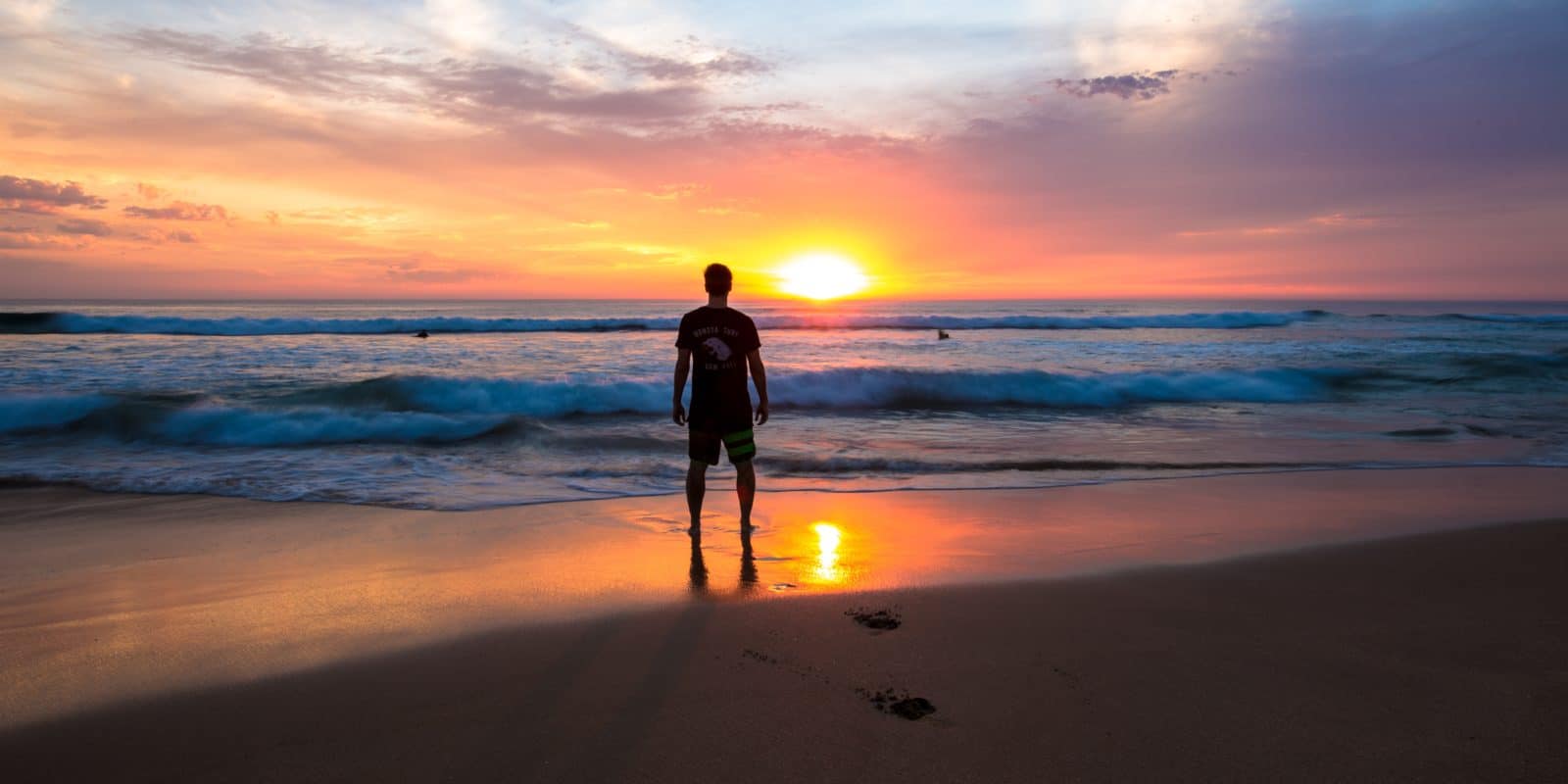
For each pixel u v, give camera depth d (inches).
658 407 438.0
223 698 105.4
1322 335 1148.5
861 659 117.0
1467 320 1577.3
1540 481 260.5
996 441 341.4
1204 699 103.4
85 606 142.4
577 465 281.3
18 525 200.1
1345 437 353.1
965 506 224.1
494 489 242.7
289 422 335.9
